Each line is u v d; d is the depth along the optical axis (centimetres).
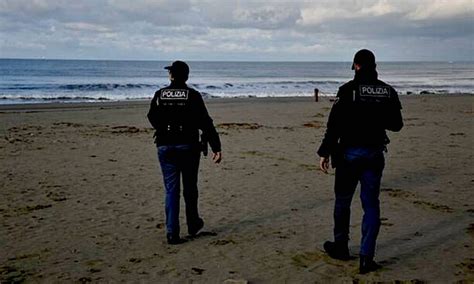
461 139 1388
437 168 955
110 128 1638
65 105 2709
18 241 510
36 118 1942
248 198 712
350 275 420
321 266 442
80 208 648
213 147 501
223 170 924
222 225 578
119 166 959
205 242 513
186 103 489
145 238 526
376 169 421
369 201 423
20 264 444
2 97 3303
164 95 491
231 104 2855
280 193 744
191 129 496
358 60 429
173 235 503
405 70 14588
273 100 3362
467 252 482
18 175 861
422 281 405
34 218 598
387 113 417
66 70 9300
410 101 3195
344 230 453
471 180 844
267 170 928
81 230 552
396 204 678
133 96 3700
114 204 671
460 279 411
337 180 443
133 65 14612
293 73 11000
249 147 1228
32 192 735
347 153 422
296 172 911
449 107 2681
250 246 500
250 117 2073
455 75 10469
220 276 418
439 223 585
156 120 495
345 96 418
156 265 444
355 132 417
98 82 5494
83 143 1280
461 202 691
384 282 402
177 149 495
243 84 5591
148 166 962
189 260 458
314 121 1920
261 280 410
